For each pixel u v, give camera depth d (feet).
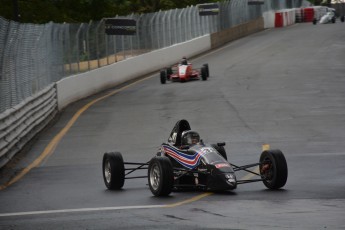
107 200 143.54
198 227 104.73
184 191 150.30
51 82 327.26
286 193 140.26
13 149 222.89
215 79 428.15
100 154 225.15
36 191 164.25
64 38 362.33
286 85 378.53
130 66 475.72
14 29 248.11
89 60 405.80
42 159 221.05
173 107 323.57
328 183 152.97
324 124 260.01
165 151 156.35
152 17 543.80
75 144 245.86
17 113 234.38
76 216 123.85
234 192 144.87
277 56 540.11
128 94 387.55
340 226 101.86
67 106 348.79
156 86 418.31
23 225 115.34
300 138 234.38
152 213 121.39
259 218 111.45
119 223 112.06
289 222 106.73
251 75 435.53
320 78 400.47
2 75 224.74
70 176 186.70
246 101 328.08
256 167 183.83
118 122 290.97
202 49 641.81
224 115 291.38
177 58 579.89
